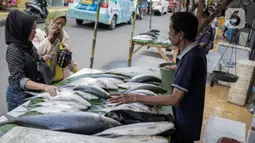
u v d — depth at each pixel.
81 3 10.50
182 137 1.92
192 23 1.80
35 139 1.43
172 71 2.63
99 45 8.12
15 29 2.20
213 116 3.75
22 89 2.28
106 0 10.37
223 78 3.20
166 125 1.75
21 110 2.01
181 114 1.89
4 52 6.15
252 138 2.92
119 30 11.43
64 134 1.52
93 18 10.49
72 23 11.66
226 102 4.79
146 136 1.64
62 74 3.14
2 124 1.71
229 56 6.65
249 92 4.71
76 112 1.83
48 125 1.71
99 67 6.02
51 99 2.16
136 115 1.91
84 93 2.34
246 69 4.55
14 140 1.40
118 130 1.70
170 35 1.89
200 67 1.78
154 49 8.46
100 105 2.22
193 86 1.81
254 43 6.82
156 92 2.57
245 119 4.13
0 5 12.05
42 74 2.48
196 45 1.83
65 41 3.21
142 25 13.73
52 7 16.06
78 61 6.24
